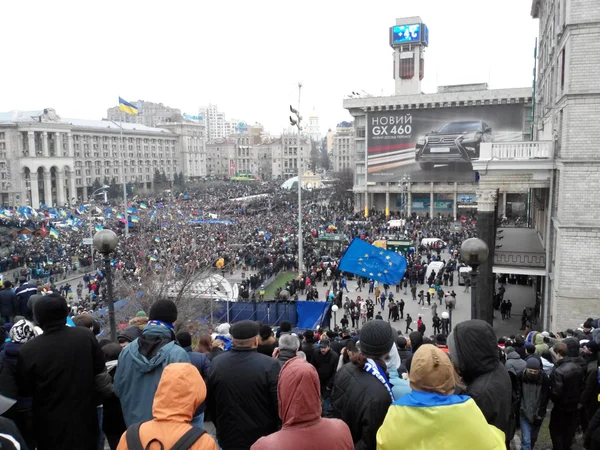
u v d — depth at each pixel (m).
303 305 29.06
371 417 4.94
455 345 5.11
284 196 118.12
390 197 96.94
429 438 3.93
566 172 23.81
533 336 12.68
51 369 5.48
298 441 3.91
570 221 23.92
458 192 87.94
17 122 129.88
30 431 5.98
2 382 5.61
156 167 189.00
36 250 55.09
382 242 46.44
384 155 91.38
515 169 26.89
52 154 139.50
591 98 23.09
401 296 42.31
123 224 70.12
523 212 75.56
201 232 61.06
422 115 88.44
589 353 10.12
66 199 141.38
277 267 49.62
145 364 5.37
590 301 23.89
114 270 41.56
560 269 24.31
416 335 10.19
